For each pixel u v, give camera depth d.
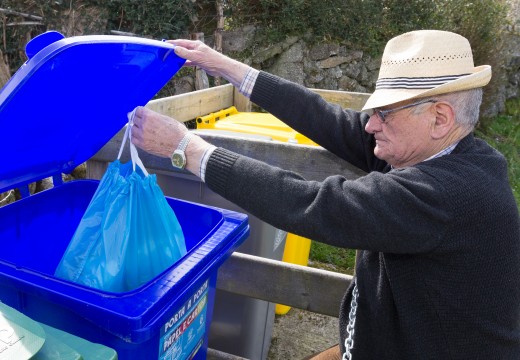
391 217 1.20
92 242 1.40
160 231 1.41
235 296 2.39
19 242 1.66
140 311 1.12
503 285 1.28
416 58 1.28
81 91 1.34
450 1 7.62
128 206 1.35
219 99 3.67
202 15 6.43
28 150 1.46
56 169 1.70
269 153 2.13
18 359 0.86
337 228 1.24
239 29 6.60
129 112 1.53
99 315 1.13
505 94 9.16
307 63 6.94
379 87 1.37
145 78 1.52
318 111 1.81
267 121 3.12
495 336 1.31
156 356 1.30
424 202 1.20
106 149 2.32
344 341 1.53
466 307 1.28
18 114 1.22
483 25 7.57
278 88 1.81
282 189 1.29
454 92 1.29
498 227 1.24
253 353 2.60
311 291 1.89
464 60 1.30
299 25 6.79
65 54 1.11
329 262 4.29
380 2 7.18
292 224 1.26
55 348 0.95
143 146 1.43
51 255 1.79
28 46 1.30
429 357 1.33
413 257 1.28
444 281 1.27
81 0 5.88
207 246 1.44
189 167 1.38
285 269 1.89
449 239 1.22
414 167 1.28
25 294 1.30
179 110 3.06
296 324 3.33
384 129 1.39
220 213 1.68
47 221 1.76
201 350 1.64
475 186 1.22
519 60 9.17
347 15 6.98
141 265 1.37
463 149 1.34
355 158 1.81
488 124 8.31
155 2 5.89
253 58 6.67
